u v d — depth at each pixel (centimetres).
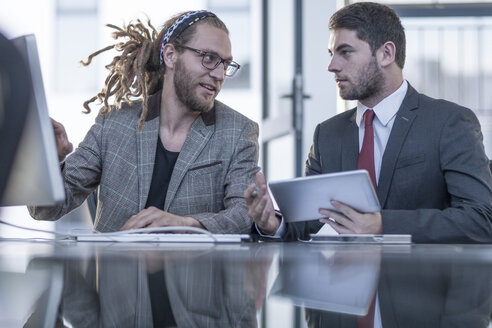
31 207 181
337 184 132
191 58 187
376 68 195
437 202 187
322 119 373
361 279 58
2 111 89
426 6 386
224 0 399
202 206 183
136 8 416
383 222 148
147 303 46
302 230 176
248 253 92
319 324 39
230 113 196
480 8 382
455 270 64
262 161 377
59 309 44
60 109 423
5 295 50
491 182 183
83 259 78
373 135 195
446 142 184
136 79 193
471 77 386
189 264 72
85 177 188
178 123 191
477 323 39
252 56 395
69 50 424
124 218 184
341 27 198
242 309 44
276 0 380
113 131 189
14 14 420
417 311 43
